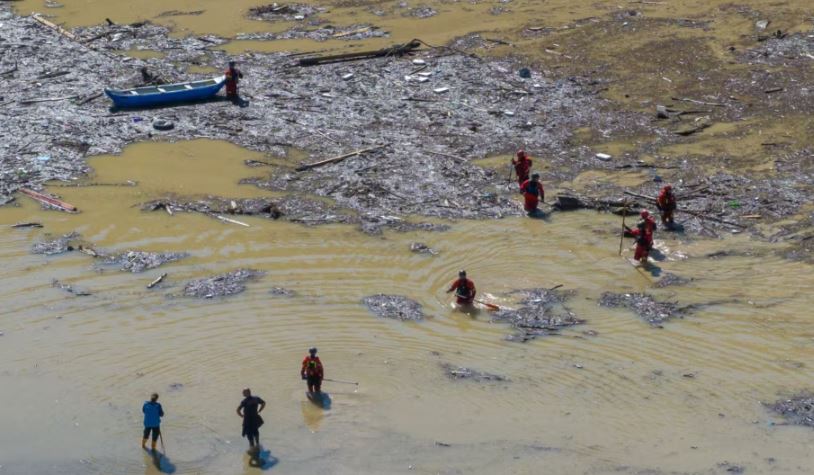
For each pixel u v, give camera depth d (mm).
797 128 58562
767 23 73875
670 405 35781
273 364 38031
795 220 48969
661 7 79062
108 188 52719
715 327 40625
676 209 50188
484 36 74312
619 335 40281
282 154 56531
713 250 46656
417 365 38094
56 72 68375
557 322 41188
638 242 45312
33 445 33500
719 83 65000
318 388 36062
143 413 34438
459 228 49094
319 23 78562
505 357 38812
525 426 34562
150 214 50125
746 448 33312
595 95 63969
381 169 54688
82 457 32875
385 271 45125
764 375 37438
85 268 45094
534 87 65188
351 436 33906
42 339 39688
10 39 74875
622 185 53000
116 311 41688
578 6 80312
